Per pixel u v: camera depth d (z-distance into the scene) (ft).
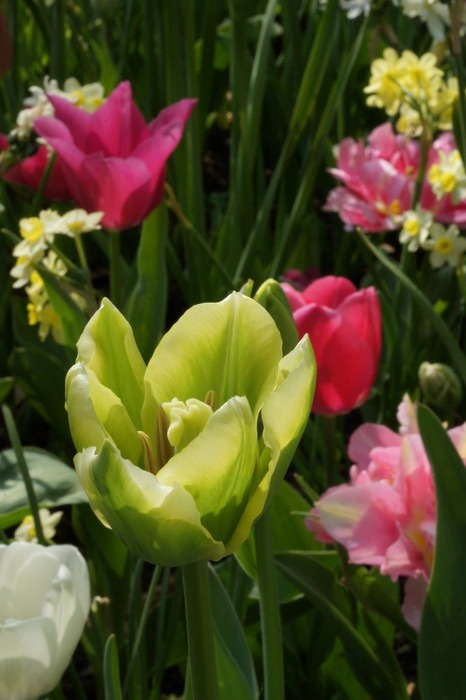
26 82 4.06
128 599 2.84
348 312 2.52
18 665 1.95
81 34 3.88
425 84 2.99
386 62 3.01
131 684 2.56
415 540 2.30
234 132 3.37
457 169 2.80
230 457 1.47
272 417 1.50
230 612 2.16
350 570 2.42
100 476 1.42
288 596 2.63
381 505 2.32
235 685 2.12
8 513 2.60
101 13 3.39
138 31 3.98
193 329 1.63
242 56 3.26
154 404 1.63
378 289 3.20
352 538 2.32
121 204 2.77
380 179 2.95
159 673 2.54
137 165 2.72
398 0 2.90
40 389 3.09
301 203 3.19
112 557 2.78
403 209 2.96
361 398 2.56
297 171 3.55
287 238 3.18
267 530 1.92
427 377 2.63
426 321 3.09
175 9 3.25
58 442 3.36
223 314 1.63
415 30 3.81
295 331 1.91
